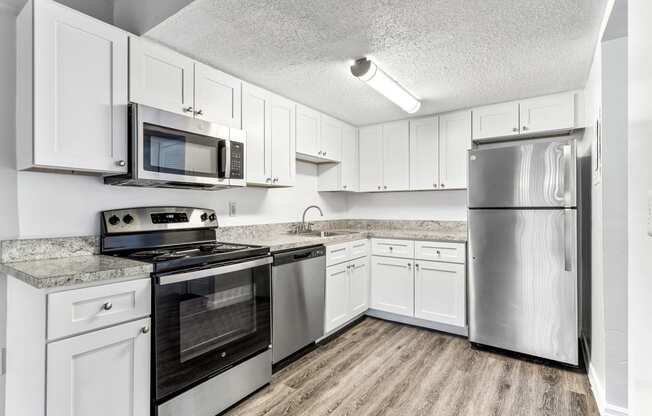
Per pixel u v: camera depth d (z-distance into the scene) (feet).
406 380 7.17
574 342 7.53
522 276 8.13
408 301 10.32
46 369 4.09
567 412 6.03
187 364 5.44
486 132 10.05
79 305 4.34
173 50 6.65
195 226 7.70
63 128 4.97
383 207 13.07
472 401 6.38
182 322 5.41
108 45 5.49
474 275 8.79
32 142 4.74
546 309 7.83
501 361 8.06
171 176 6.11
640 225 3.30
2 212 5.22
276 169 8.82
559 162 7.68
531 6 5.26
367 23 5.75
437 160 10.89
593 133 7.12
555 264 7.73
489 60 7.15
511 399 6.45
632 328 3.56
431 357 8.27
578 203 8.80
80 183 6.05
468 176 8.87
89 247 6.06
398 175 11.67
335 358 8.23
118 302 4.70
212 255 5.97
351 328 10.30
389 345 9.01
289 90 8.92
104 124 5.42
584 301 8.52
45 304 4.09
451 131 10.64
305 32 6.03
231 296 6.29
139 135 5.63
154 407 5.03
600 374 6.27
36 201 5.55
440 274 9.75
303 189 11.53
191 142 6.48
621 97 5.77
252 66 7.48
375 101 9.78
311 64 7.36
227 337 6.19
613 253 5.81
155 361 5.03
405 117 11.41
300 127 9.74
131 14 6.21
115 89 5.56
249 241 8.41
